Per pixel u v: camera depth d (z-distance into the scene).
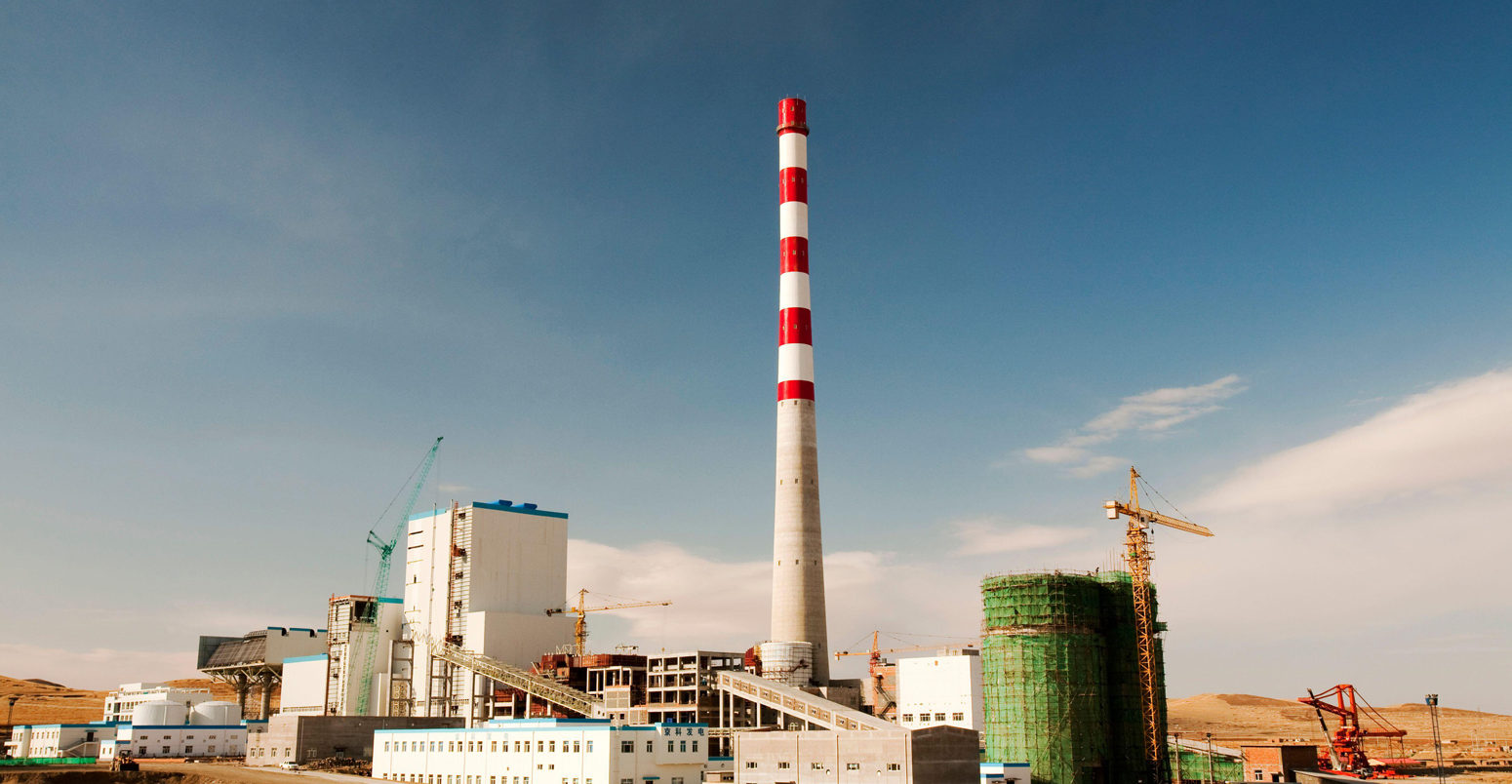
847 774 123.44
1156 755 180.12
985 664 177.12
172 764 194.25
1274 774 189.62
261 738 195.50
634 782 137.12
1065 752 168.12
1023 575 176.12
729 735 170.75
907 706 186.25
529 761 146.00
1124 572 188.88
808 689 188.50
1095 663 175.50
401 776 166.75
